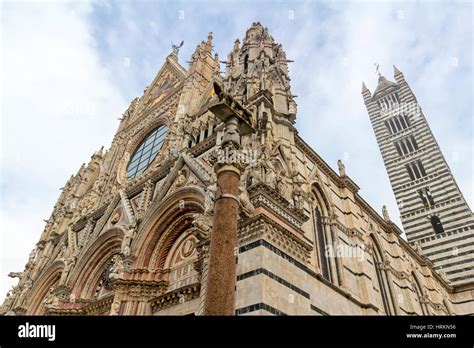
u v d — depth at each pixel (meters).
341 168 31.39
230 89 26.27
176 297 18.62
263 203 15.68
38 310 31.03
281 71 27.44
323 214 25.88
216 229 11.19
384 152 66.94
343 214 28.05
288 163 20.44
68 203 41.94
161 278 21.02
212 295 9.95
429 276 40.72
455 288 46.94
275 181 17.70
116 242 26.31
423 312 34.50
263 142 19.19
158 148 34.38
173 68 44.88
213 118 25.91
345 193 29.62
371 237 31.27
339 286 22.11
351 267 24.64
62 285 26.30
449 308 42.44
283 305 13.46
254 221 15.04
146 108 44.69
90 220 32.41
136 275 21.09
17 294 33.78
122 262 21.30
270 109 21.98
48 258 35.72
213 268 10.38
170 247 22.28
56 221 40.19
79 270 27.20
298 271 15.48
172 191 22.94
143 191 26.66
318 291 17.53
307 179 24.56
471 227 50.72
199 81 37.75
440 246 51.50
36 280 32.50
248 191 16.22
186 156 23.69
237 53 31.12
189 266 20.09
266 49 28.45
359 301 22.39
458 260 49.34
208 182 19.91
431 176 58.69
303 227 20.27
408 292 31.34
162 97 42.34
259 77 25.27
